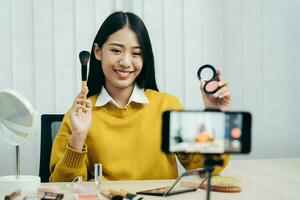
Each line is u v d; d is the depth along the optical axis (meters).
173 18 2.01
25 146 1.90
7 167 1.89
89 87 1.49
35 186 1.07
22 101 1.03
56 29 1.91
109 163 1.38
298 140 2.12
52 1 1.90
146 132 1.43
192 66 2.03
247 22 2.07
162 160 1.42
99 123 1.42
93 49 1.46
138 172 1.39
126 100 1.49
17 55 1.89
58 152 1.35
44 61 1.91
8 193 1.02
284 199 0.97
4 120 1.07
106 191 1.00
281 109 2.11
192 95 2.03
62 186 1.11
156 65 1.99
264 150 2.10
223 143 0.64
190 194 1.01
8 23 1.87
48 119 1.60
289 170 1.39
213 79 1.23
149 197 0.98
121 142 1.41
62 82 1.92
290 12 2.09
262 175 1.30
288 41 2.10
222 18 2.06
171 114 0.63
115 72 1.42
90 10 1.94
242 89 2.08
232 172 1.35
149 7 1.98
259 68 2.08
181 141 0.63
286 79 2.11
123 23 1.40
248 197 0.99
